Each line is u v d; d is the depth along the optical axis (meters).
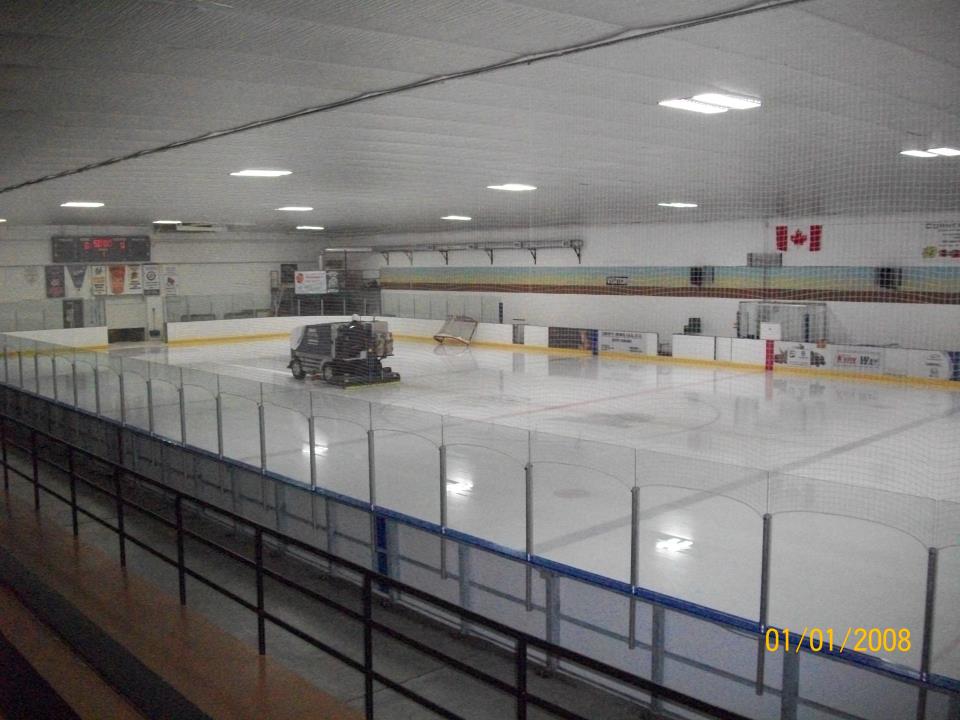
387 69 6.50
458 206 21.73
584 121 9.03
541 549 8.42
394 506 9.90
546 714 5.37
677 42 5.73
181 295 33.44
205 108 7.96
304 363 22.47
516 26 5.29
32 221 26.78
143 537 8.83
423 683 5.66
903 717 4.90
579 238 28.70
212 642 4.78
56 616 5.58
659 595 6.22
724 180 15.13
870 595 7.03
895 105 8.11
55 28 5.07
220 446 9.86
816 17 5.13
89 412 12.24
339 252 37.56
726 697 5.45
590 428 15.34
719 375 22.44
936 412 16.72
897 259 20.44
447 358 27.20
